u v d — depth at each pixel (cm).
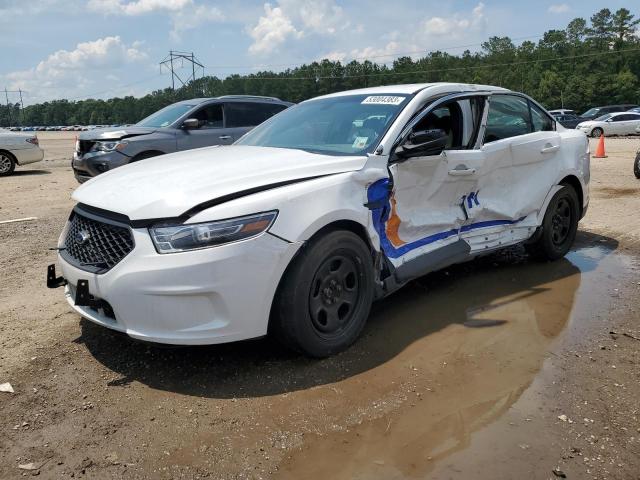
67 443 262
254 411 286
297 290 314
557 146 523
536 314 412
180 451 256
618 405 289
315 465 246
